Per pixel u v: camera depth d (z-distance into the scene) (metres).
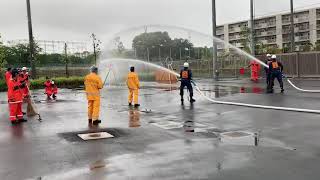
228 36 132.12
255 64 32.44
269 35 119.31
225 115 13.14
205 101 17.72
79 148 8.89
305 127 10.26
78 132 11.03
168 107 16.23
